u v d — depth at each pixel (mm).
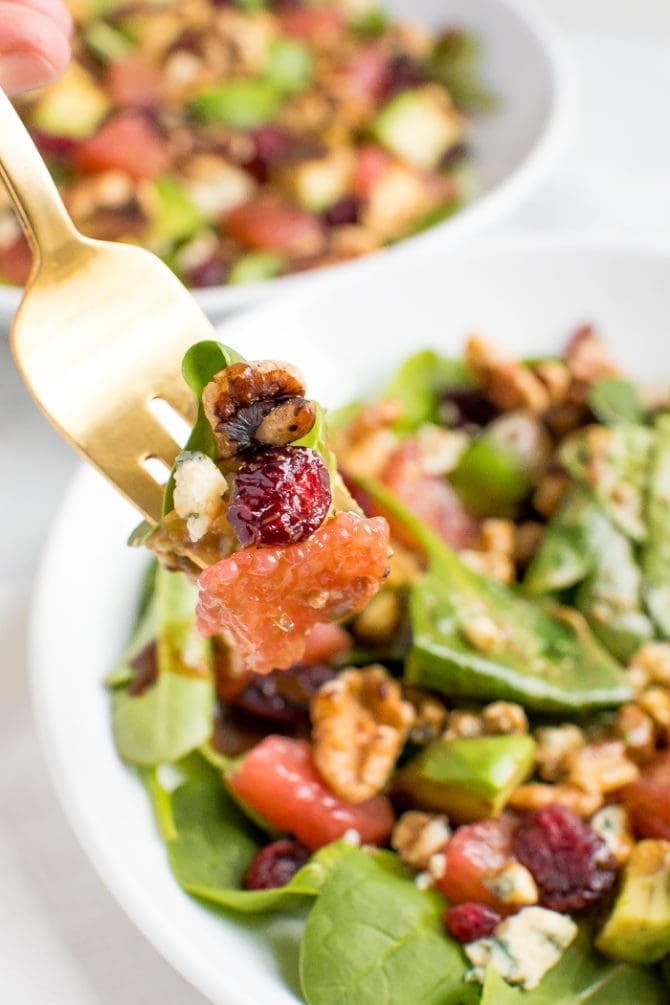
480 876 360
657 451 421
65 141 531
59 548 383
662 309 444
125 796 365
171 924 341
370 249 515
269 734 387
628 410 431
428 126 565
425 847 367
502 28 577
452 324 445
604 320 446
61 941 365
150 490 326
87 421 326
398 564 403
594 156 569
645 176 559
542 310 447
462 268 441
